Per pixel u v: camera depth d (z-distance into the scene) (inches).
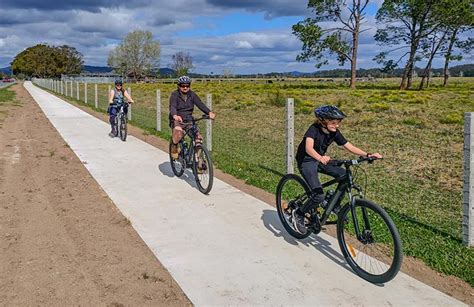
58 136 500.7
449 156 387.9
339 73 4606.3
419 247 185.2
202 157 271.7
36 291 153.1
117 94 495.8
